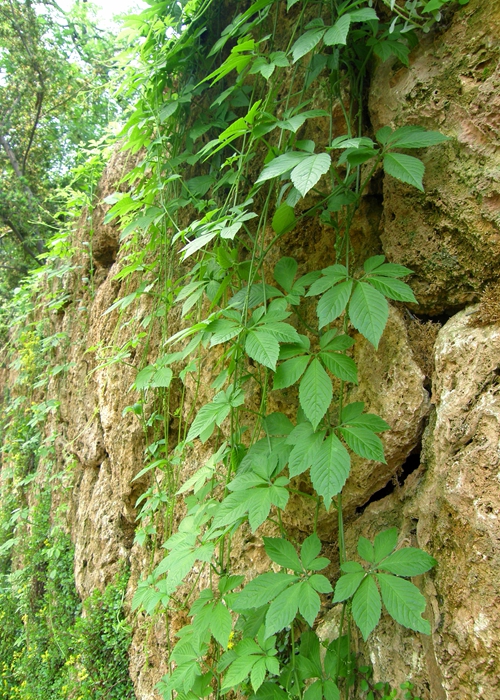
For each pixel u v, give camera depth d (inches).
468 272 29.3
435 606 26.2
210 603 31.7
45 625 80.4
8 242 186.2
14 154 198.4
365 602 24.0
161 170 46.6
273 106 35.6
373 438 26.5
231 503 28.4
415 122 30.7
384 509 33.4
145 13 43.6
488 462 24.5
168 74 45.6
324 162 26.4
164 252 48.6
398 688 28.0
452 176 29.2
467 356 27.1
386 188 32.9
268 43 41.6
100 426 72.7
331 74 33.8
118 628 57.5
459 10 29.1
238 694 37.5
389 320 32.4
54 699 67.5
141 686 52.0
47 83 174.6
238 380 33.5
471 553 24.3
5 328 153.8
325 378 27.0
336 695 26.9
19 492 113.0
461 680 24.1
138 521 61.7
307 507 36.5
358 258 35.7
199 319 41.1
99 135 176.9
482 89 27.8
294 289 32.5
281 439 31.8
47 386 100.6
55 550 79.4
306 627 35.1
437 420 28.0
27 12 161.3
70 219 107.4
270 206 40.7
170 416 54.2
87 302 83.0
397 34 30.9
